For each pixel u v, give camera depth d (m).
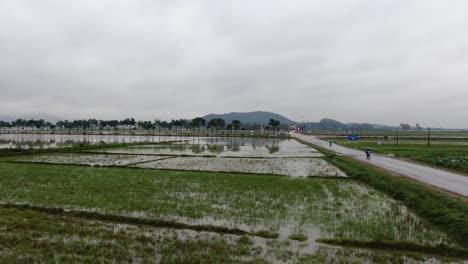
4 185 22.66
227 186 23.52
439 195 17.77
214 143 86.81
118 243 11.84
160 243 11.90
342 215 16.05
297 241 12.40
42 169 31.47
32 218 14.80
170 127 198.75
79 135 141.50
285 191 22.02
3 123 188.00
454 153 44.72
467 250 11.53
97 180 25.27
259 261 10.44
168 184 23.98
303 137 127.19
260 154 53.22
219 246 11.63
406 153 48.47
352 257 10.97
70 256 10.59
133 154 50.38
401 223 14.86
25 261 10.20
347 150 57.78
